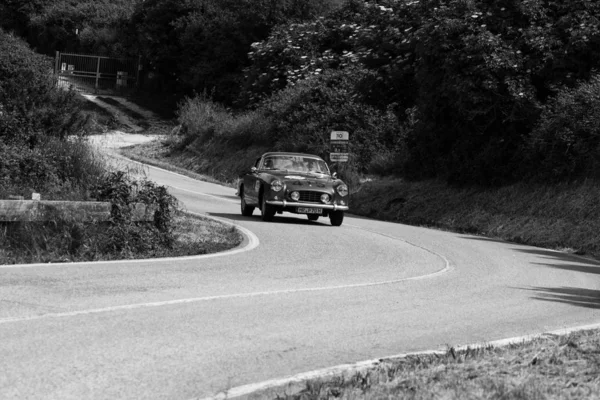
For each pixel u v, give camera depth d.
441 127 35.62
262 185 24.42
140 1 81.12
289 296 11.50
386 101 45.25
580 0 33.47
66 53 80.12
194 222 21.08
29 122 21.98
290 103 50.72
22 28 89.69
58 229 15.12
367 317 10.26
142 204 16.64
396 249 19.45
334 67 56.47
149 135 63.66
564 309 11.99
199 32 72.44
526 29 33.59
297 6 71.56
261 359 7.68
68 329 8.41
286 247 17.94
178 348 7.89
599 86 29.95
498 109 33.12
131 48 80.06
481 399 6.02
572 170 28.97
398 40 45.53
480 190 32.75
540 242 26.52
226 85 70.69
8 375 6.59
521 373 7.01
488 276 15.75
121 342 7.98
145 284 11.73
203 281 12.40
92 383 6.52
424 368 7.22
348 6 61.84
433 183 35.69
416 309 11.13
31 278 11.59
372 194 37.41
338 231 22.77
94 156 21.27
